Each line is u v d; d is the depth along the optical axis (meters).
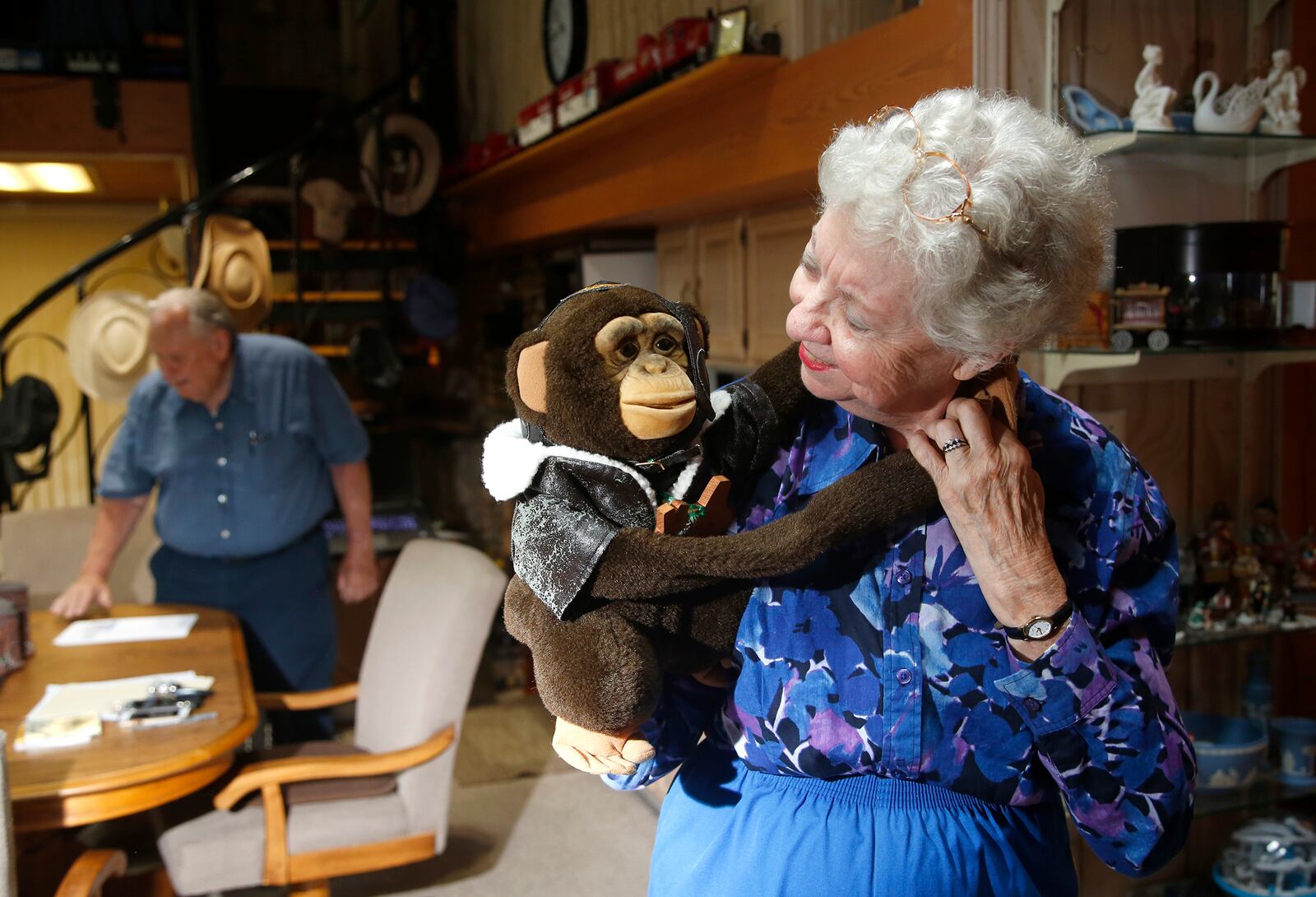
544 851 2.92
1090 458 0.86
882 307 0.73
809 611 0.88
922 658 0.85
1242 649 2.28
